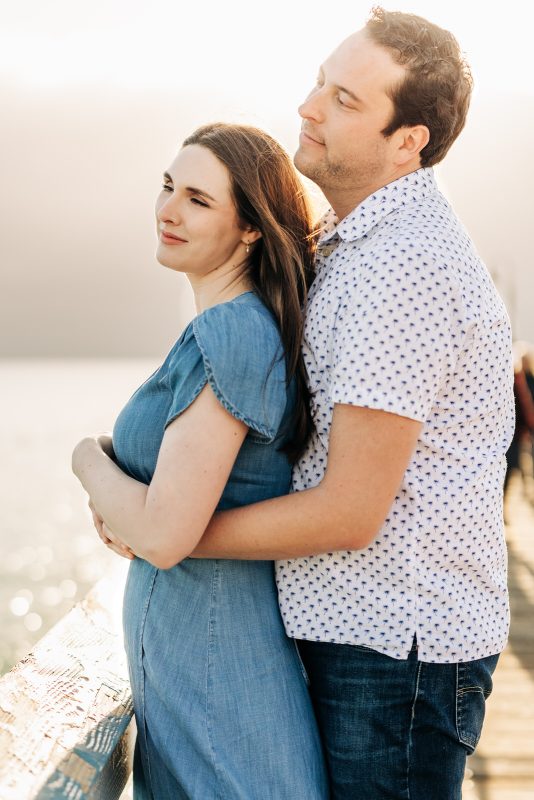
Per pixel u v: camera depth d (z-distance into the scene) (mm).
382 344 1490
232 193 1714
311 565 1659
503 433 1717
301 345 1684
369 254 1585
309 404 1684
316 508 1507
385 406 1479
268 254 1708
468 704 1660
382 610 1611
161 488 1521
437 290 1516
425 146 1682
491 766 3449
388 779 1644
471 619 1638
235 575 1670
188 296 2047
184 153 1743
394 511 1604
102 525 1746
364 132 1656
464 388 1603
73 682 1737
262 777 1592
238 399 1545
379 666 1627
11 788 1259
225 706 1610
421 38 1634
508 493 7578
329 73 1680
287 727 1629
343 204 1768
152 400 1688
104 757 1436
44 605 18922
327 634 1646
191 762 1597
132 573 1773
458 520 1613
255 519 1549
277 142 1799
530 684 4402
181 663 1637
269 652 1665
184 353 1598
